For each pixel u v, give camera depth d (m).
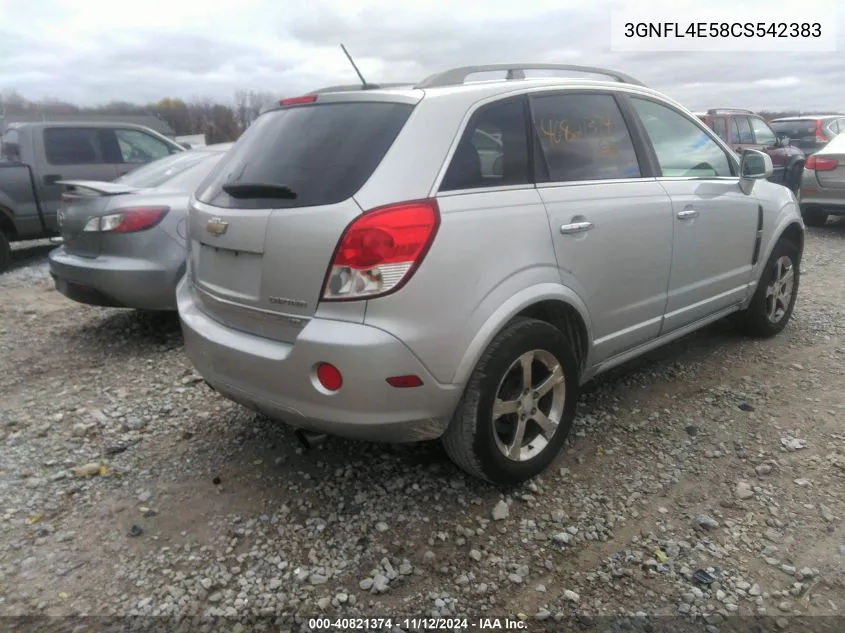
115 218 4.86
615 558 2.73
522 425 3.10
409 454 3.51
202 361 3.13
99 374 4.73
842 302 6.09
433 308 2.65
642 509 3.03
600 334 3.47
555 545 2.82
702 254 4.09
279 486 3.26
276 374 2.76
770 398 4.07
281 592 2.59
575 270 3.21
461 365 2.75
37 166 8.54
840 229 10.29
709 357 4.74
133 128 9.48
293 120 3.12
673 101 4.18
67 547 2.85
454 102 2.92
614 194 3.45
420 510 3.05
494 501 3.11
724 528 2.89
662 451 3.50
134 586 2.62
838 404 3.96
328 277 2.62
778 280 5.04
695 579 2.60
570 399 3.29
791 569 2.64
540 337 3.03
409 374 2.63
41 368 4.87
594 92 3.59
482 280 2.79
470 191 2.84
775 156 12.29
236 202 2.97
